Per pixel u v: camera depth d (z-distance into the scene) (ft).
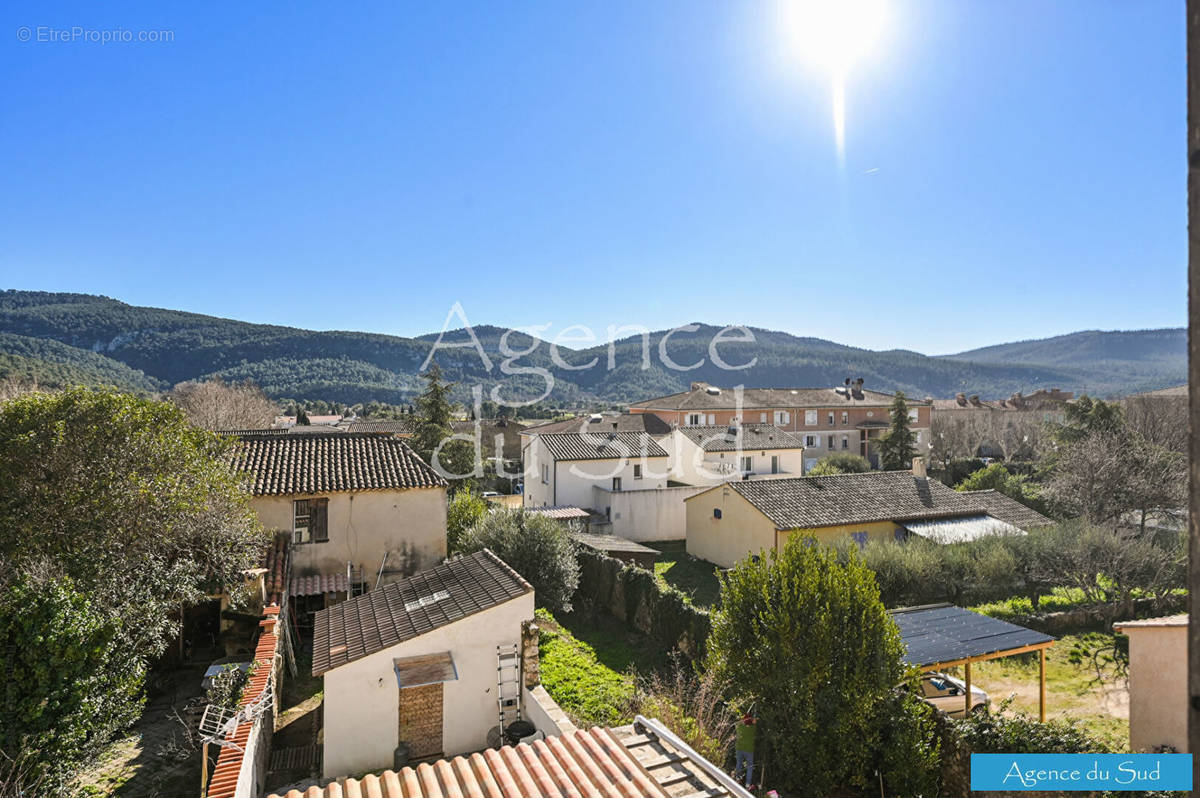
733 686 42.04
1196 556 4.49
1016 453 193.98
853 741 37.11
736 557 99.81
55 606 34.24
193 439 55.42
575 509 122.62
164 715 44.70
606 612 75.66
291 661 54.44
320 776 39.86
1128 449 108.68
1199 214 4.76
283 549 64.59
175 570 49.03
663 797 23.82
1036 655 63.36
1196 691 4.48
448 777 25.95
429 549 70.18
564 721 36.55
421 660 41.83
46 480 47.16
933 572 78.38
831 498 100.17
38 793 31.58
